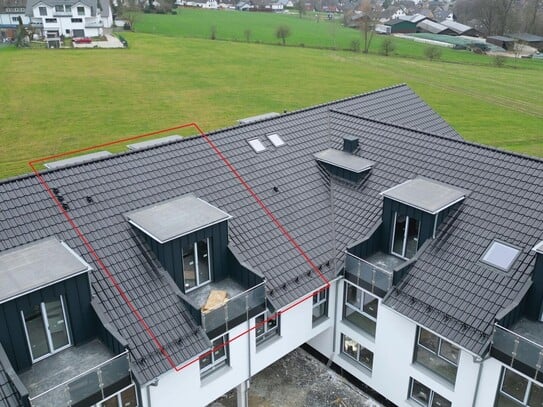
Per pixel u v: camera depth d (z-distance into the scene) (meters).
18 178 15.80
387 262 17.50
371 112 26.31
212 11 165.25
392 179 19.42
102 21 115.31
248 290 15.04
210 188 18.27
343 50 100.06
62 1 101.44
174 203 16.69
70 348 13.48
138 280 14.59
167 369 13.29
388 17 184.12
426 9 192.00
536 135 51.12
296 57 90.50
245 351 16.27
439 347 15.59
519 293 14.05
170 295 14.63
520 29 116.44
